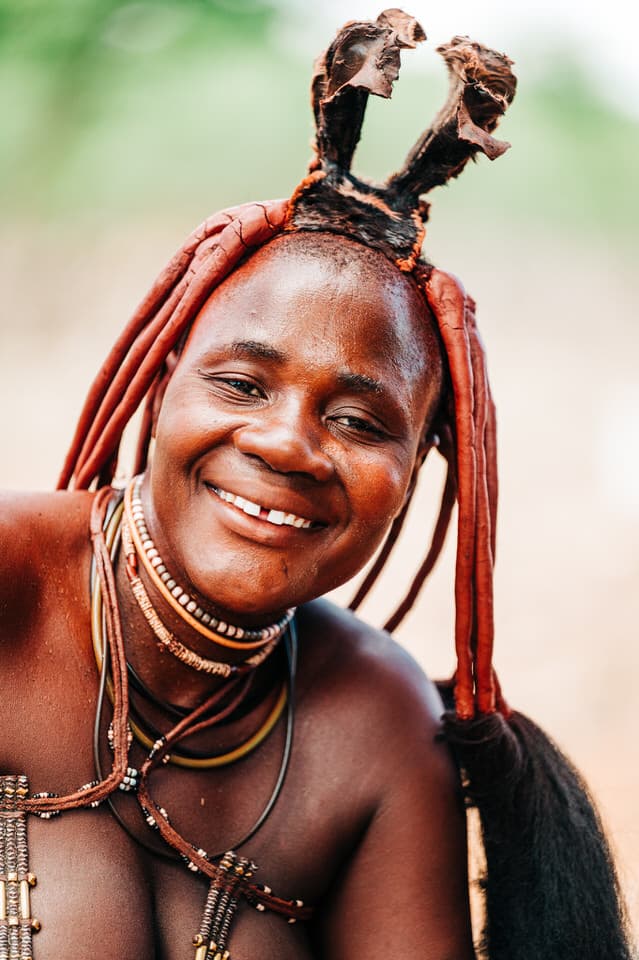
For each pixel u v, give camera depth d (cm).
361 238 215
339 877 233
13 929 196
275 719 230
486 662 234
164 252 1423
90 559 226
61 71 1614
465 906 234
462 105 213
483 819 244
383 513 213
